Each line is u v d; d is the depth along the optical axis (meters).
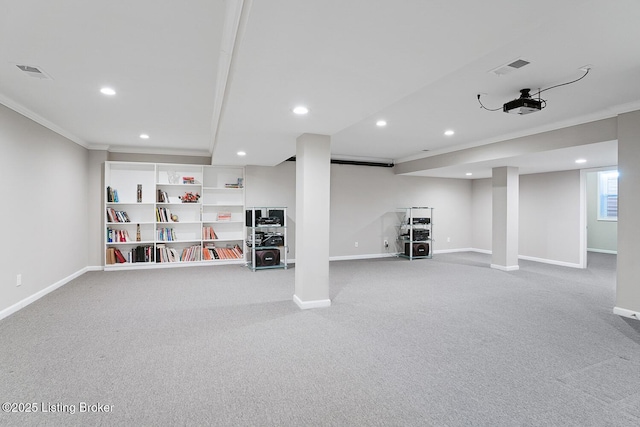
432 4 1.44
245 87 2.46
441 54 1.94
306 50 1.89
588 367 2.56
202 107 3.80
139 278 5.50
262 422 1.89
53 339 3.00
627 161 3.65
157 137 5.42
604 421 1.92
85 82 3.04
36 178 4.20
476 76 2.92
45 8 1.91
